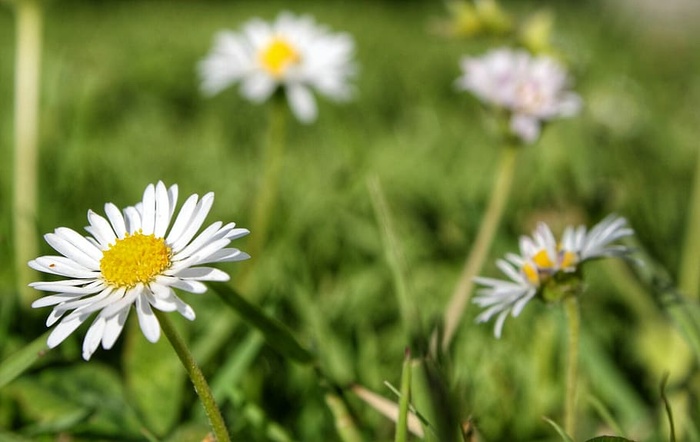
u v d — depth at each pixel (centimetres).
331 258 36
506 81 32
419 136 44
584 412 30
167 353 29
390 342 33
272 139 35
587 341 31
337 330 33
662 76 67
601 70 61
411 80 57
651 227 37
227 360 31
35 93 34
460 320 32
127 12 89
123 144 42
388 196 38
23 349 28
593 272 35
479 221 35
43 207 36
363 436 29
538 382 31
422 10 103
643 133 45
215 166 40
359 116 48
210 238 26
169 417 29
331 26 81
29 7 34
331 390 29
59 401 29
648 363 32
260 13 90
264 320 28
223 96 51
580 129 43
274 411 31
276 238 36
